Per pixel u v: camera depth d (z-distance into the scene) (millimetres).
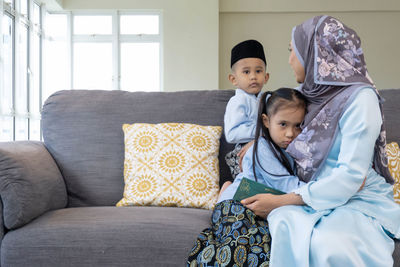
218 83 8008
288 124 1526
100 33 7844
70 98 2146
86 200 1976
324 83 1404
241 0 8305
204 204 1813
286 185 1523
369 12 8453
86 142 2035
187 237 1401
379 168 1443
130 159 1914
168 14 7793
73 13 7797
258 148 1603
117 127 2064
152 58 7926
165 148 1912
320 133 1416
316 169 1428
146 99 2141
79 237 1409
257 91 2133
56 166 1951
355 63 1422
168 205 1831
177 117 2084
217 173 1920
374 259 1167
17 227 1477
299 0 8289
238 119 1903
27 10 6598
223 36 8453
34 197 1548
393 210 1312
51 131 2072
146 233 1411
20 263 1402
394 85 8531
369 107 1325
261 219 1414
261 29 8438
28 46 6629
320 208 1313
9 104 5723
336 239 1168
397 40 8484
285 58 8438
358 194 1362
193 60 7824
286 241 1243
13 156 1547
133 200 1827
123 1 7707
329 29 1432
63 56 7824
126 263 1386
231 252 1276
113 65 7840
